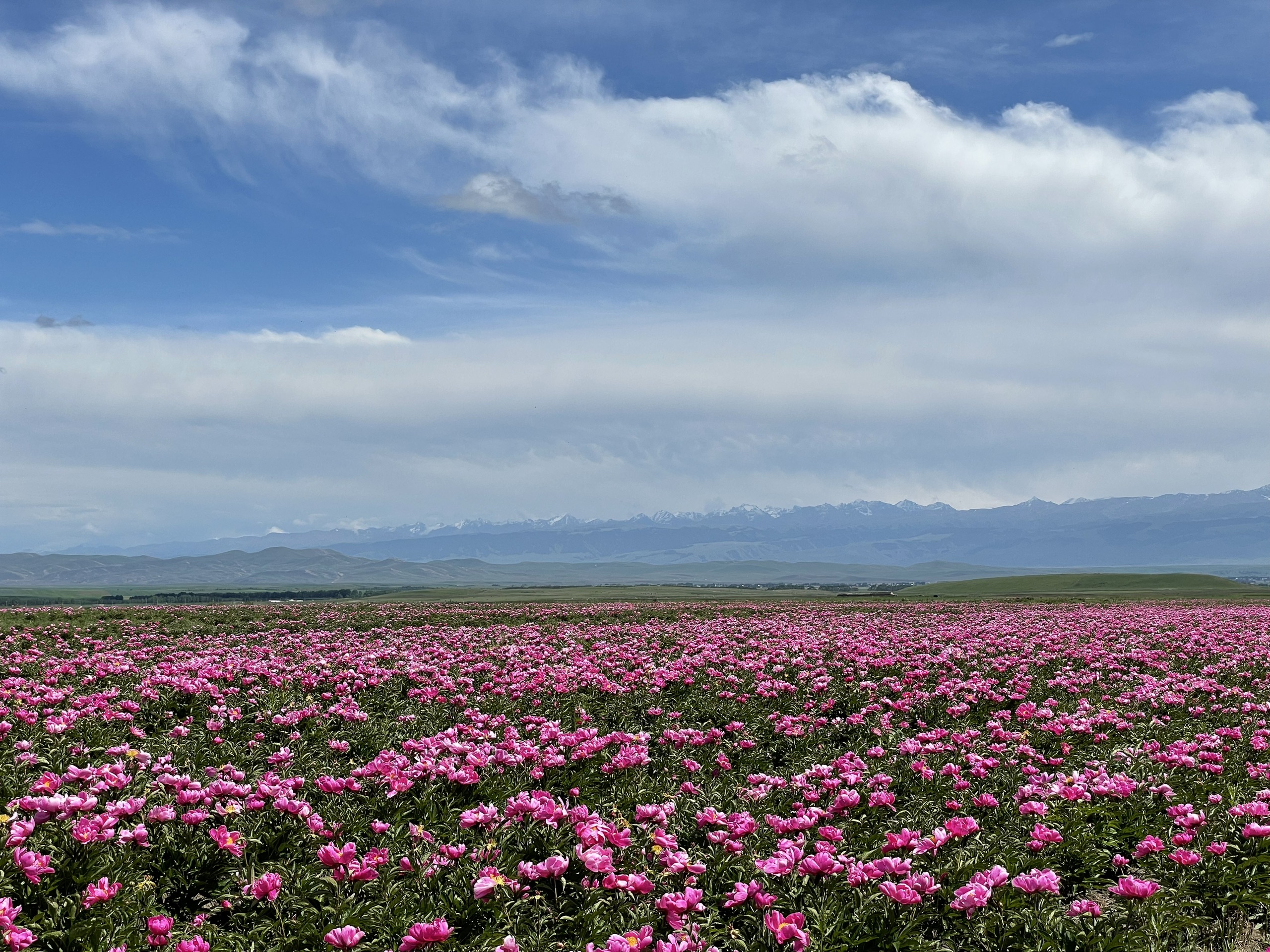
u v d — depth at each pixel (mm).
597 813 11758
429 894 8992
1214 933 9234
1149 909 9047
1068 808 12125
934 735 15625
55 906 8219
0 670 23047
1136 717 18812
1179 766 14062
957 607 58156
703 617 47750
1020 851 10539
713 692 22125
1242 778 13938
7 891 8312
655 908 8695
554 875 9047
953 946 8477
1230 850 10586
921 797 12867
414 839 10375
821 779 12805
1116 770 14406
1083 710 18953
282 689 20672
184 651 28141
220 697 18609
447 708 19672
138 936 7949
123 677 21750
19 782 12000
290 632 38562
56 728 14188
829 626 38531
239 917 8844
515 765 13297
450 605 58562
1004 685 23312
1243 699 20578
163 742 15203
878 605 60750
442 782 12617
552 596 187500
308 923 8367
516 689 21172
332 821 11156
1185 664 26797
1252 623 39344
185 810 10578
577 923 8625
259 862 9922
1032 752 15047
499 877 8484
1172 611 51906
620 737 15047
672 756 15570
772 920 8117
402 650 28734
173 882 9516
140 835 9461
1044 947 8312
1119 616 45344
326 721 17516
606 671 24938
